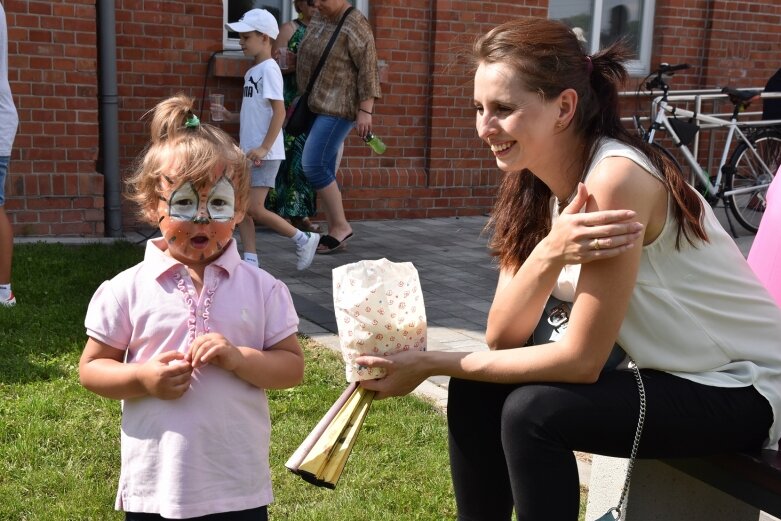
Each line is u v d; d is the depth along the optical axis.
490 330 2.48
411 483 3.29
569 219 2.21
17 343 4.44
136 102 7.62
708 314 2.30
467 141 9.14
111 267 6.05
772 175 8.51
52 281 5.61
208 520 2.21
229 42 8.16
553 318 2.52
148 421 2.20
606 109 2.34
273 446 3.47
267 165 6.15
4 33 5.09
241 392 2.25
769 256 2.72
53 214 7.20
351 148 8.72
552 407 2.19
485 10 8.89
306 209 7.94
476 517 2.53
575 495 2.23
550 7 9.62
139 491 2.21
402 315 2.44
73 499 3.04
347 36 6.76
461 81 8.94
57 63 7.04
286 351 2.33
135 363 2.22
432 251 7.51
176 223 2.21
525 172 2.61
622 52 2.39
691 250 2.27
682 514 2.70
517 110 2.24
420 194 9.02
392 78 8.70
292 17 8.50
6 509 2.94
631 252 2.16
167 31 7.62
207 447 2.19
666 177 2.24
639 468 2.76
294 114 7.02
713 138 9.49
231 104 7.97
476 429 2.47
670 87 9.95
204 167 2.20
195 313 2.23
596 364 2.21
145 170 2.27
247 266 2.35
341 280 2.45
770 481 2.20
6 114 5.08
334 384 4.14
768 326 2.35
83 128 7.20
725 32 10.10
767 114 9.09
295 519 2.99
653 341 2.29
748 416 2.26
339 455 2.38
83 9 7.04
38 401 3.71
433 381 4.32
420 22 8.72
